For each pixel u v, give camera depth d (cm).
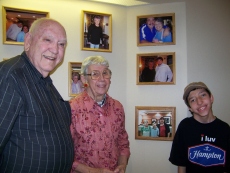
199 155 146
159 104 190
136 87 195
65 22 175
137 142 193
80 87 177
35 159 85
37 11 164
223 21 199
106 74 140
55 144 90
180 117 185
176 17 188
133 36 196
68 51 176
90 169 124
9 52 158
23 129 85
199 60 188
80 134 130
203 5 192
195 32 188
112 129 139
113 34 192
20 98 83
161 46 190
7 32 157
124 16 197
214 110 190
